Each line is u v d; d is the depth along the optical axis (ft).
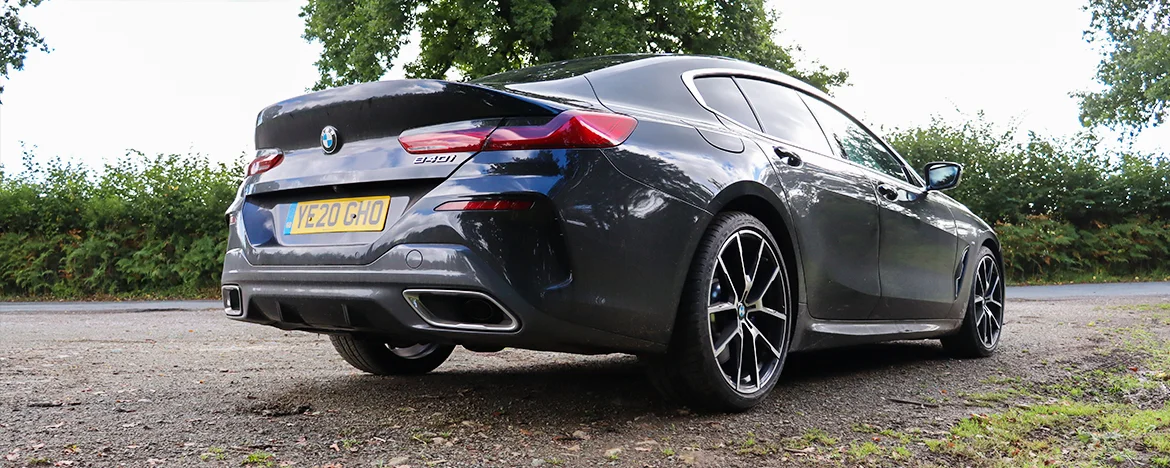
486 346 9.11
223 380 11.62
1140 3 86.63
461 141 7.89
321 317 8.59
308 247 8.58
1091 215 53.47
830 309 10.91
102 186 48.19
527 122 7.86
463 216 7.67
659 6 64.59
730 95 10.68
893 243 12.30
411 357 12.03
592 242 7.84
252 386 11.03
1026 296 35.73
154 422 8.70
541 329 7.71
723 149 9.46
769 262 9.85
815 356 14.25
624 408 9.52
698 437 8.24
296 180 8.89
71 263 46.88
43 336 19.21
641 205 8.24
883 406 9.91
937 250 13.55
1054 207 52.65
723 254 9.34
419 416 9.07
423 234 7.80
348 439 8.04
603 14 60.85
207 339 18.26
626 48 59.72
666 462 7.39
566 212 7.70
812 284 10.48
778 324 9.96
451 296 7.73
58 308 35.58
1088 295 34.81
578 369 12.59
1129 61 82.89
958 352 14.51
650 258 8.27
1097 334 17.20
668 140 8.86
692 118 9.64
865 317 11.80
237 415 9.07
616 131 8.29
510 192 7.61
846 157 12.21
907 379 11.88
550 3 61.77
